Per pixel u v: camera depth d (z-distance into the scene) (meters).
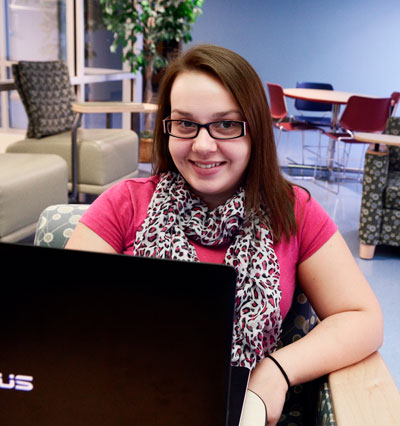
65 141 4.01
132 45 6.36
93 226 1.19
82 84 5.50
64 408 0.60
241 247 1.12
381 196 3.88
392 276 3.71
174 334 0.57
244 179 1.18
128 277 0.56
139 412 0.59
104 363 0.58
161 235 1.14
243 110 1.05
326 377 1.04
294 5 8.38
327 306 1.15
